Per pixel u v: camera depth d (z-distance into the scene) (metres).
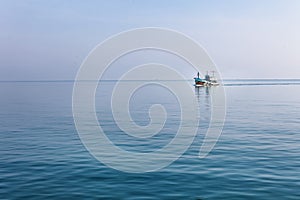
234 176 12.84
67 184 11.95
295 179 12.34
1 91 114.94
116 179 12.59
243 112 41.31
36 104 54.34
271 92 105.12
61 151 17.56
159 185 11.85
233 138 21.89
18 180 12.38
